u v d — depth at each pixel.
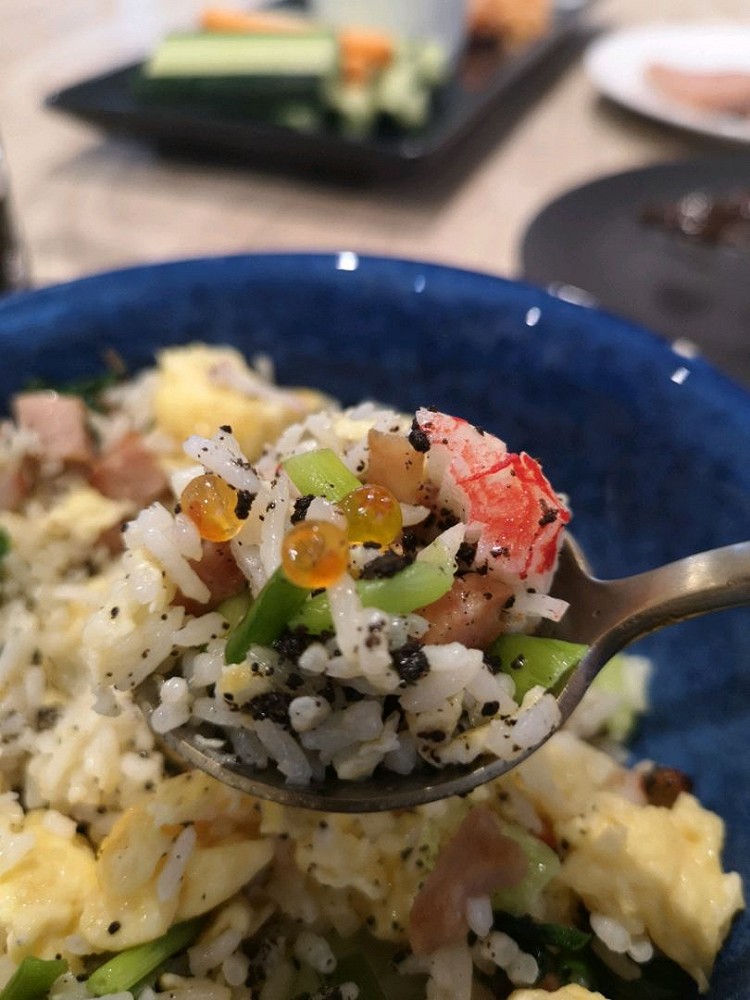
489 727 0.08
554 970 0.10
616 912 0.10
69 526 0.12
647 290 0.16
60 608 0.12
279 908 0.10
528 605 0.08
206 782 0.10
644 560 0.12
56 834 0.10
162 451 0.13
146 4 0.32
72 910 0.09
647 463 0.11
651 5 0.33
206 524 0.08
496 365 0.13
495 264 0.18
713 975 0.09
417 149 0.20
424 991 0.10
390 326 0.13
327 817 0.10
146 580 0.08
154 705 0.09
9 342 0.13
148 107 0.21
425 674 0.08
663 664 0.11
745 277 0.17
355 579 0.08
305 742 0.08
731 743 0.10
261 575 0.08
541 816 0.10
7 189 0.16
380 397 0.14
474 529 0.08
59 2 0.32
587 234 0.18
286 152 0.21
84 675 0.11
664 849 0.10
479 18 0.25
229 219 0.20
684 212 0.18
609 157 0.23
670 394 0.11
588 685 0.09
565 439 0.12
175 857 0.09
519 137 0.24
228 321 0.14
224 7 0.31
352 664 0.07
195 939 0.09
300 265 0.13
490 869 0.09
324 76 0.21
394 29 0.24
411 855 0.10
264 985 0.09
